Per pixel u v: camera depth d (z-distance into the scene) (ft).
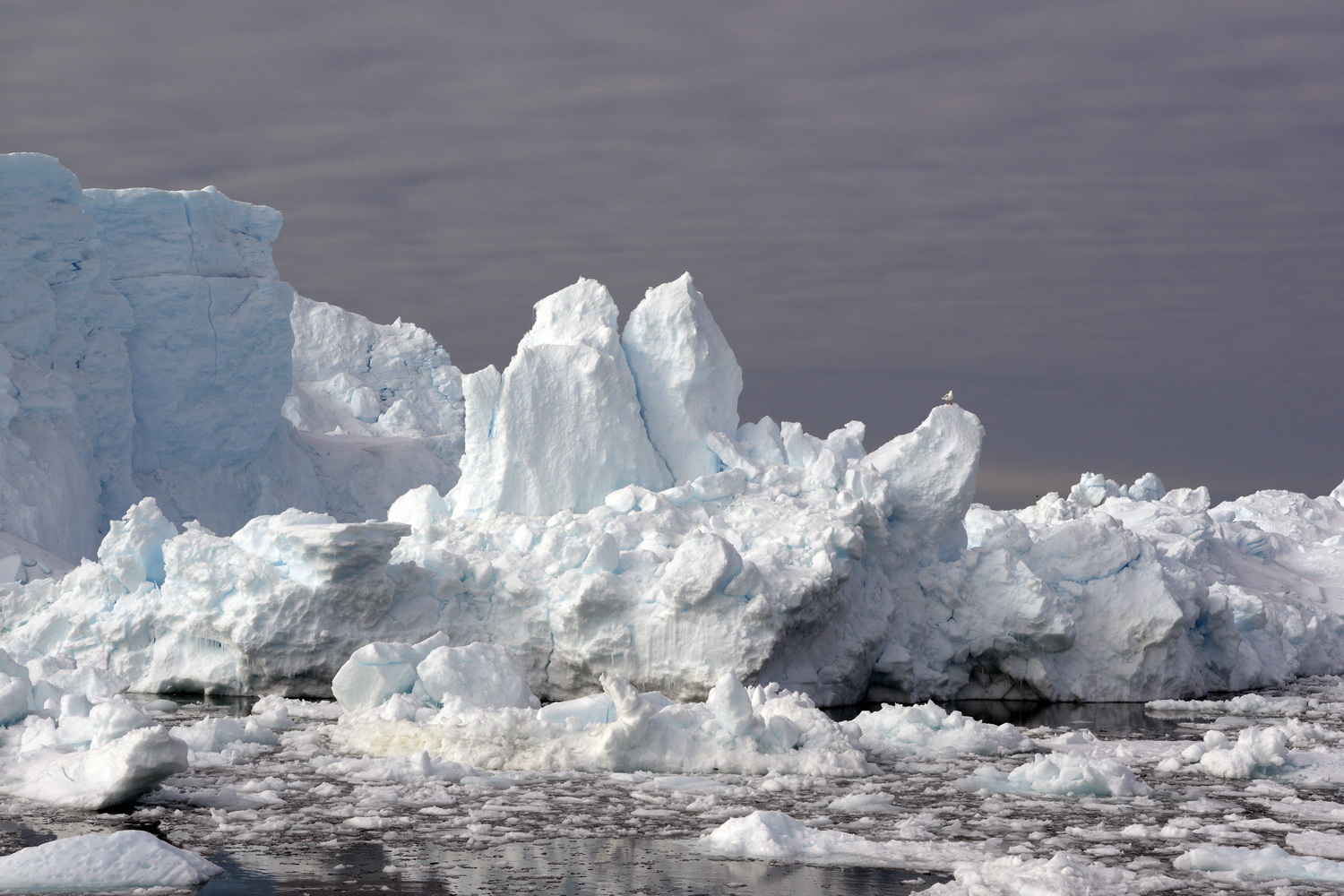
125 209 232.32
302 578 113.91
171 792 66.64
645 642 108.58
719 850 57.26
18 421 185.78
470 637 115.65
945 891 48.78
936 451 131.85
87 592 124.47
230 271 245.24
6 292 196.13
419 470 280.72
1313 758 82.84
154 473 229.66
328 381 330.54
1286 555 194.49
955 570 128.06
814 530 115.85
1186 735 100.48
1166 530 168.66
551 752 77.41
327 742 86.58
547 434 130.62
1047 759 75.25
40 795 65.16
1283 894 51.01
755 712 84.38
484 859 55.31
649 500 123.95
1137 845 59.98
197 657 118.01
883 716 90.33
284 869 53.16
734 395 143.02
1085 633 127.65
